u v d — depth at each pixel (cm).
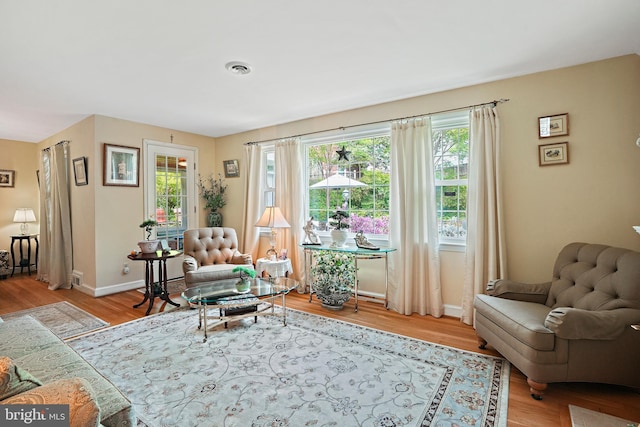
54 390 97
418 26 211
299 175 436
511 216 297
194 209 518
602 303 203
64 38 221
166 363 230
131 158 438
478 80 304
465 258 314
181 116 420
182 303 376
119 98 346
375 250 341
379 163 388
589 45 237
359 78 297
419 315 337
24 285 465
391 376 214
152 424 166
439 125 340
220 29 213
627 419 173
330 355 243
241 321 315
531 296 251
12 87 312
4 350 162
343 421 170
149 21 202
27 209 541
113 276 421
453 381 209
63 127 463
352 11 194
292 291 436
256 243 485
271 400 187
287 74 287
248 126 478
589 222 266
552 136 278
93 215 405
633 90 250
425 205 337
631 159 251
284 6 188
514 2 187
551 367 188
